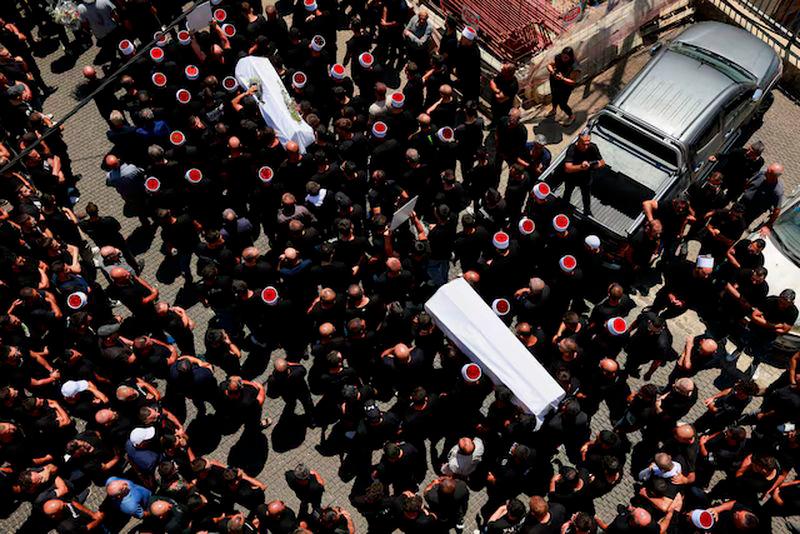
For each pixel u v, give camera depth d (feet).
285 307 35.88
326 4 47.11
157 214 39.01
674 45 45.73
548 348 36.68
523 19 49.44
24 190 42.63
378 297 36.11
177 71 44.88
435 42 51.39
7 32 48.78
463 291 35.35
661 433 34.83
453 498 31.40
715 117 41.98
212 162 41.96
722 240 38.78
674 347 40.22
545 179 41.37
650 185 40.91
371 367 37.32
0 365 35.81
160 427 34.32
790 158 47.06
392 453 31.53
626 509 33.71
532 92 49.49
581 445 37.27
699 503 33.37
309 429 38.09
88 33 53.36
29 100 48.16
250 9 47.93
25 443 34.96
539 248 38.19
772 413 34.76
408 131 42.98
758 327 37.24
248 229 38.70
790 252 40.52
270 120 42.55
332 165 40.22
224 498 34.35
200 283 37.55
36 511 34.76
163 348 36.27
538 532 30.48
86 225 40.22
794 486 32.37
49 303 38.52
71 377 39.88
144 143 43.19
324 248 36.24
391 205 41.11
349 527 32.55
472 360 34.96
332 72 44.55
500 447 36.86
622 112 42.19
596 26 48.21
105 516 35.27
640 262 39.47
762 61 45.50
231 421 38.22
